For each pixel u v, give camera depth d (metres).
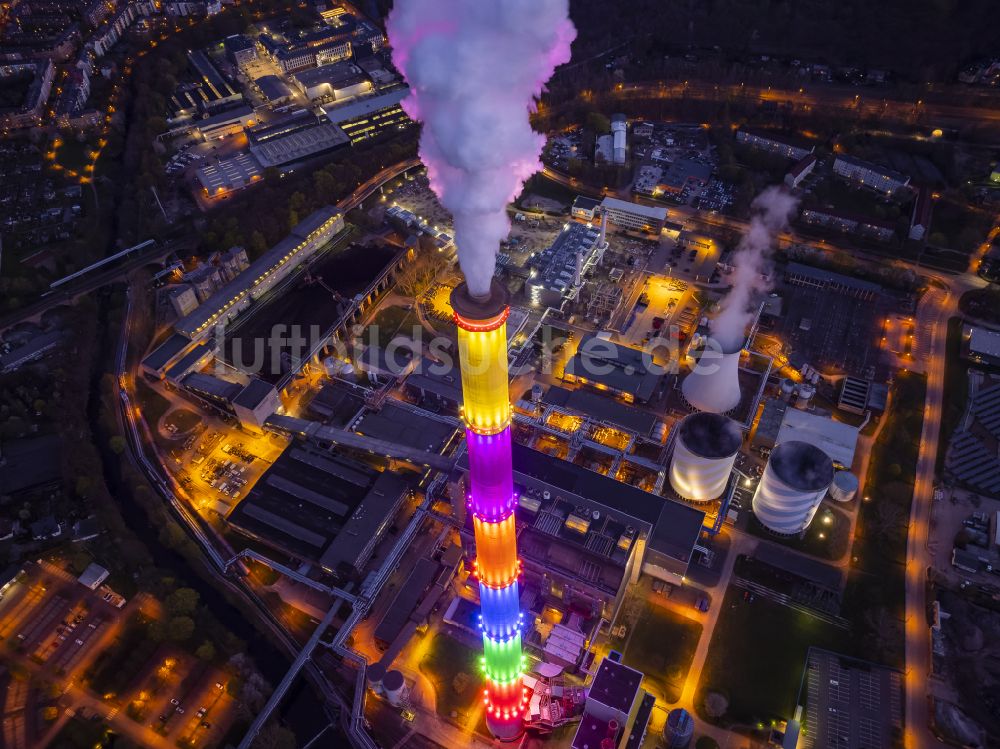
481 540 169.00
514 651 198.75
